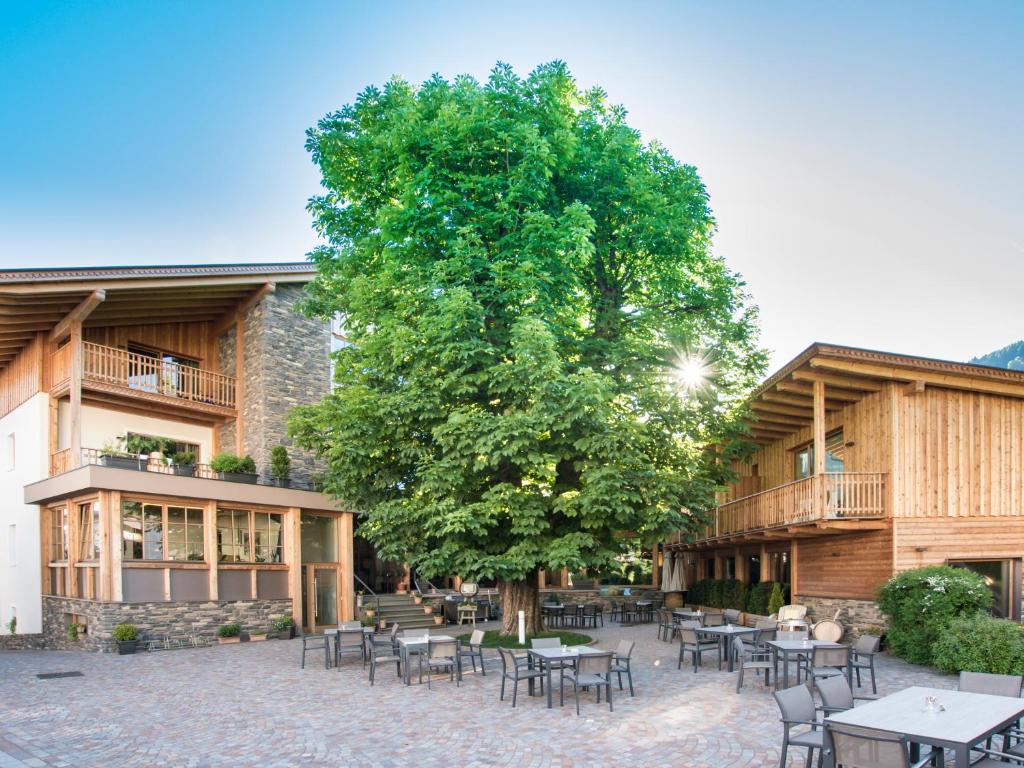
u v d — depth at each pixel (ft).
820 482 52.60
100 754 27.96
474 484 50.72
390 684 42.16
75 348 63.52
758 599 69.41
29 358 70.28
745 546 79.97
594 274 60.80
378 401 49.47
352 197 61.31
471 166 50.96
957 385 52.54
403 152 51.42
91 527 60.85
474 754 27.43
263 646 61.93
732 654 45.68
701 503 53.01
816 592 61.31
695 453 56.59
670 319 61.26
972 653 40.47
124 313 71.10
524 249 50.34
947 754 24.93
